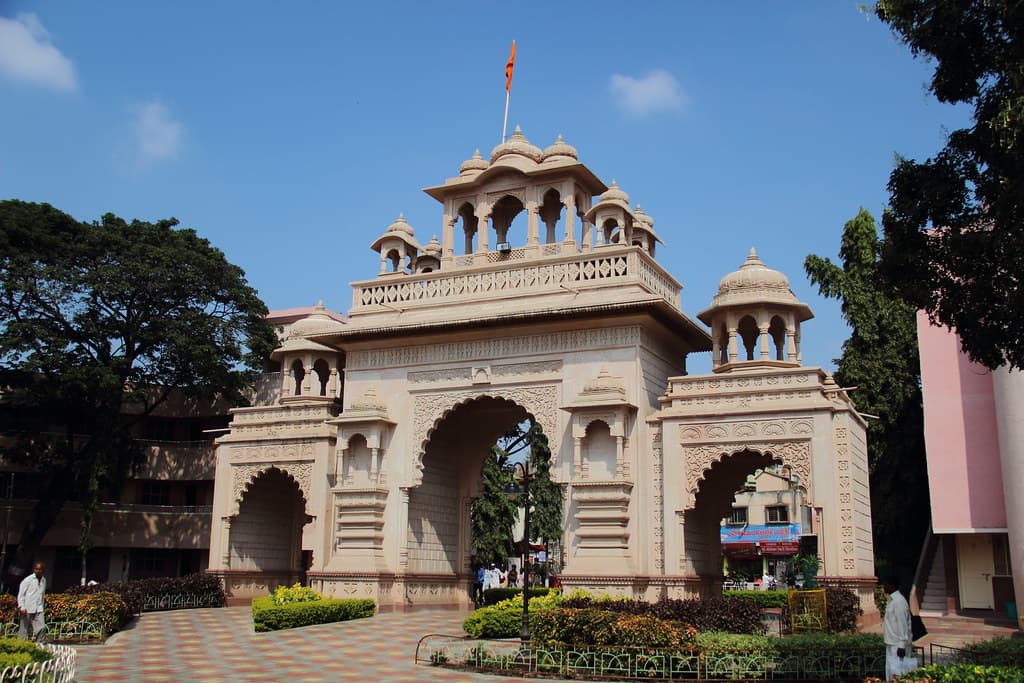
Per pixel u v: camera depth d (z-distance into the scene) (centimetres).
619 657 1053
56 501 2561
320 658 1212
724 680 999
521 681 1034
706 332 1833
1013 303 804
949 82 837
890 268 897
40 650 959
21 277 2381
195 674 1081
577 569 1581
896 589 915
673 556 1533
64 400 2492
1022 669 748
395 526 1795
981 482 1791
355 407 1855
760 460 1741
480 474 1984
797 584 3422
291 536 2217
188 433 3094
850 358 2250
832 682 983
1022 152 749
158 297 2569
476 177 1916
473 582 2206
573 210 1842
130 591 1809
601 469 1619
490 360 1773
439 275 1862
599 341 1684
